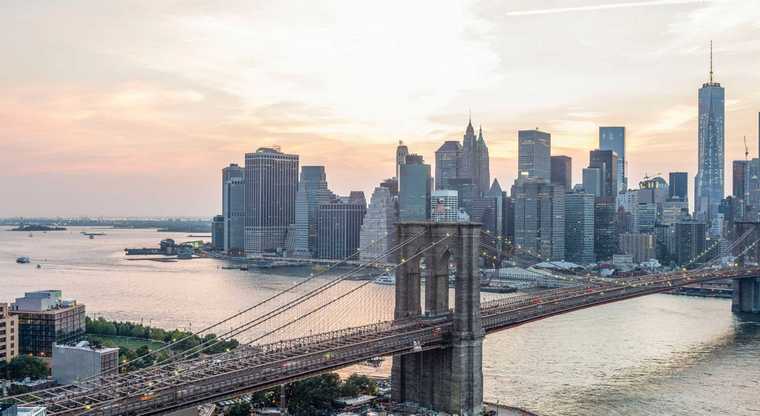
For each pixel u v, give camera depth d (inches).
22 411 4382.4
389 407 7106.3
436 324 7042.3
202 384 5113.2
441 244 7303.2
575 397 7819.9
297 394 6973.4
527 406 7455.7
